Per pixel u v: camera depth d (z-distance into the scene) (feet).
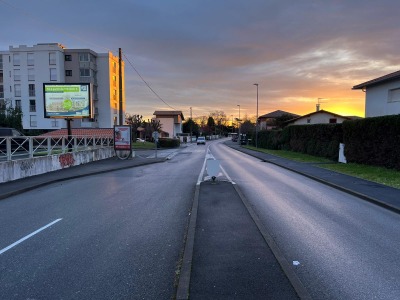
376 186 39.32
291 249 18.39
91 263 16.46
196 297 12.41
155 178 50.37
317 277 14.75
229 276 14.21
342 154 72.08
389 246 19.06
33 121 203.31
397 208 27.84
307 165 66.18
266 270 14.85
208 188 38.24
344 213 27.30
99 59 210.38
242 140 239.09
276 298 12.34
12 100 203.10
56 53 198.70
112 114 215.92
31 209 29.01
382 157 55.11
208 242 18.76
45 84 80.28
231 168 64.90
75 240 20.12
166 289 13.65
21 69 201.77
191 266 15.29
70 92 80.43
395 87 77.10
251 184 43.14
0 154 47.32
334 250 18.28
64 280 14.53
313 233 21.45
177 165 74.23
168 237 20.63
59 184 44.52
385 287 13.82
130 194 36.27
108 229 22.45
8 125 148.36
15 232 21.91
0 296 13.14
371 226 23.35
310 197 34.35
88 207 29.63
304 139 100.94
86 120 203.31
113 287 13.84
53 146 61.11
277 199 33.01
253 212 26.32
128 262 16.56
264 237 19.67
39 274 15.20
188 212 27.40
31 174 50.31
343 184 40.91
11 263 16.55
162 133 291.58
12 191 36.29
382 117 54.65
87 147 80.28
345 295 13.11
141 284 14.10
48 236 20.97
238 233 20.52
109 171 60.85
